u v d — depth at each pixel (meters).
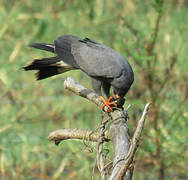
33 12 17.34
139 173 12.04
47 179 12.21
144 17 15.54
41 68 8.63
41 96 14.64
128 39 11.80
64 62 8.47
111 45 12.98
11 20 16.50
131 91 11.72
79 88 7.28
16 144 12.62
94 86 8.38
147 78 11.07
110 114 6.27
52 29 16.31
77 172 12.09
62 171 12.23
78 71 14.01
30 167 12.31
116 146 5.54
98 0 16.81
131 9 16.72
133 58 11.05
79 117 13.75
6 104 14.36
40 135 13.16
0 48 15.79
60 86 14.66
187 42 15.00
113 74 7.89
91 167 11.84
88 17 16.03
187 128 11.20
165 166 11.18
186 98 11.35
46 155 12.72
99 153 5.81
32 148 12.36
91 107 13.79
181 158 11.00
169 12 16.95
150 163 11.89
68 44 8.68
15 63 14.96
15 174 12.18
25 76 14.84
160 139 10.93
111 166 5.92
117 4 17.23
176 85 12.60
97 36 14.98
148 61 11.04
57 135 6.55
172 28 16.16
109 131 5.94
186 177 12.30
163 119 11.60
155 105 11.11
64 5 17.02
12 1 17.70
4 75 14.36
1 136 12.84
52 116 14.11
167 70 12.02
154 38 11.29
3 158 12.28
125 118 6.14
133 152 4.90
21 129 13.39
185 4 18.86
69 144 10.77
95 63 8.15
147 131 10.83
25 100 14.52
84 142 6.28
